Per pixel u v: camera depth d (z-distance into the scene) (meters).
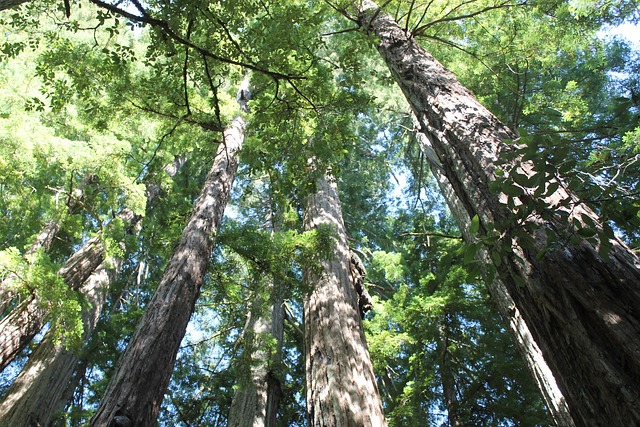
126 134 9.39
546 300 2.14
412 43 5.52
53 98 5.24
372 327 8.59
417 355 7.99
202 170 14.16
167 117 6.89
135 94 6.08
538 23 7.84
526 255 2.31
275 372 8.66
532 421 6.95
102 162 8.00
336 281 7.11
